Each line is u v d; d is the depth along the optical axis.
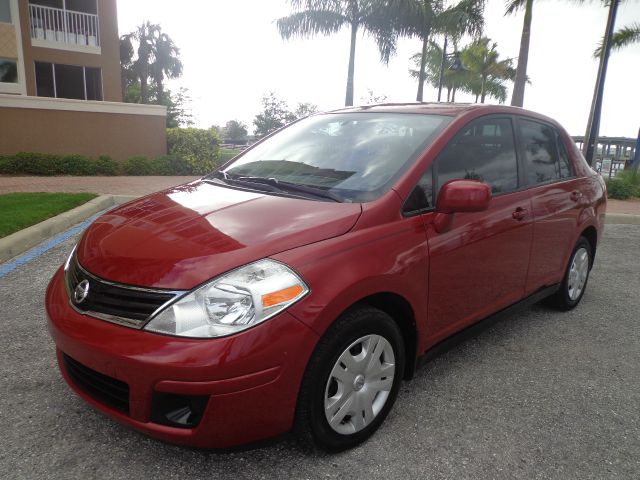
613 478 2.53
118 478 2.40
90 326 2.30
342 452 2.62
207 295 2.19
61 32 20.84
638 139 22.91
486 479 2.48
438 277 2.96
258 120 45.62
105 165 16.22
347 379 2.52
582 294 4.92
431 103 3.82
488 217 3.31
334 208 2.72
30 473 2.41
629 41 21.48
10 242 5.83
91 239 2.73
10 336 3.80
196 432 2.18
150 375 2.13
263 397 2.22
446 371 3.55
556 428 2.92
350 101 20.47
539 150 4.08
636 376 3.58
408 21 19.61
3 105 15.31
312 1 19.44
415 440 2.75
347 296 2.41
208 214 2.73
